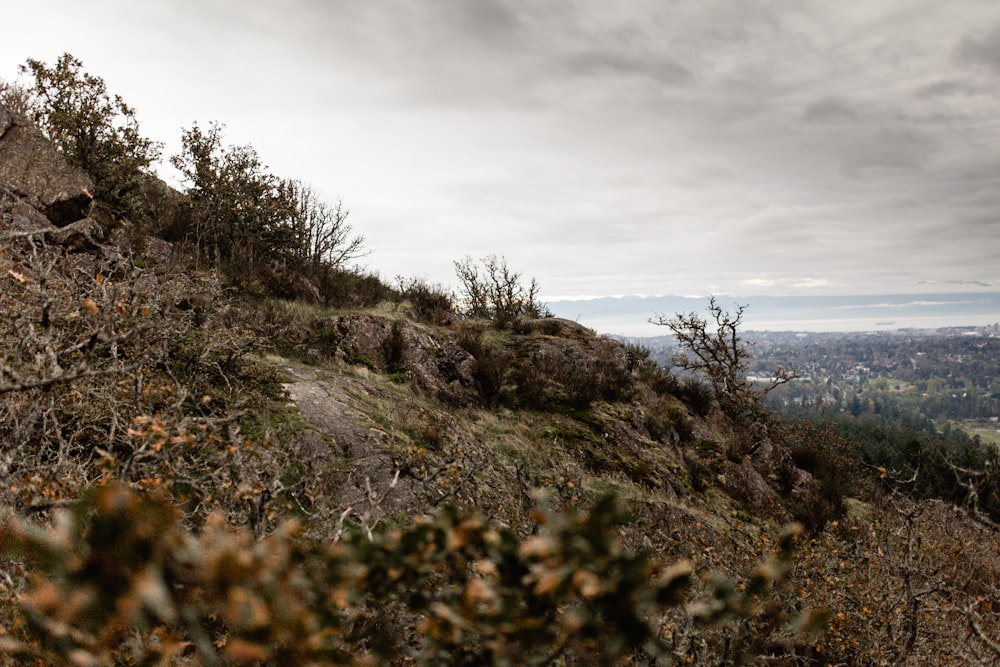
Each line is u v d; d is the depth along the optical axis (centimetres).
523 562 122
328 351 1199
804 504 1443
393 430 866
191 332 722
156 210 1395
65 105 1185
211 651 117
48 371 301
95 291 419
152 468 314
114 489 112
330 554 130
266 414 709
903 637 468
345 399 916
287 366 1012
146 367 437
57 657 117
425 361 1360
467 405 1304
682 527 806
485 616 122
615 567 116
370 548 129
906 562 477
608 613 117
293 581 121
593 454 1261
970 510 428
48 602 106
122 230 1104
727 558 515
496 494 542
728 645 226
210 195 1420
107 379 378
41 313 342
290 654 114
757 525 1168
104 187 1205
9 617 218
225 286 1141
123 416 400
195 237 1379
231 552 115
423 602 135
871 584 544
